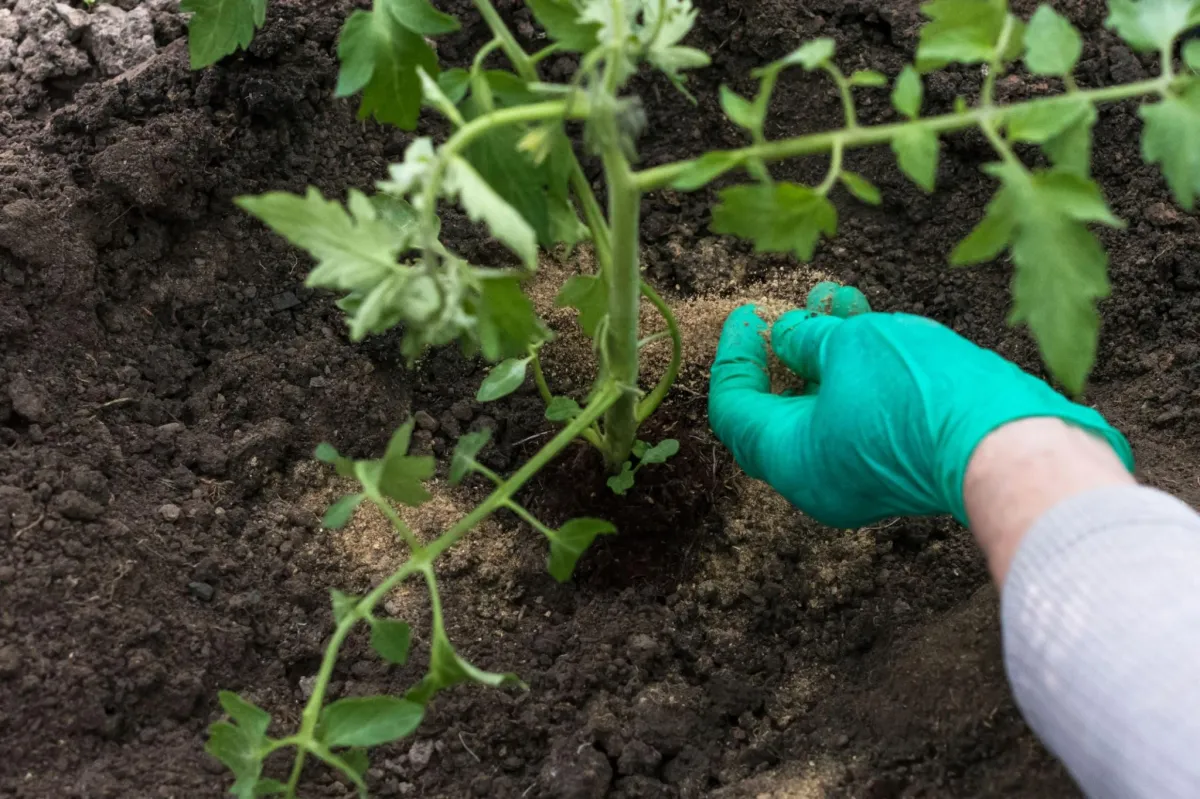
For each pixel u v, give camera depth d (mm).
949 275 1035
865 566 938
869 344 835
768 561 946
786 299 1032
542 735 879
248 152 997
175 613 876
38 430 895
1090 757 708
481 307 732
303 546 931
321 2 1021
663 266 1045
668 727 881
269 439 944
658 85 1051
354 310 813
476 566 943
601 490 946
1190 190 676
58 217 938
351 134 1023
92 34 1026
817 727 882
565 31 738
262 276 996
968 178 1041
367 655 898
